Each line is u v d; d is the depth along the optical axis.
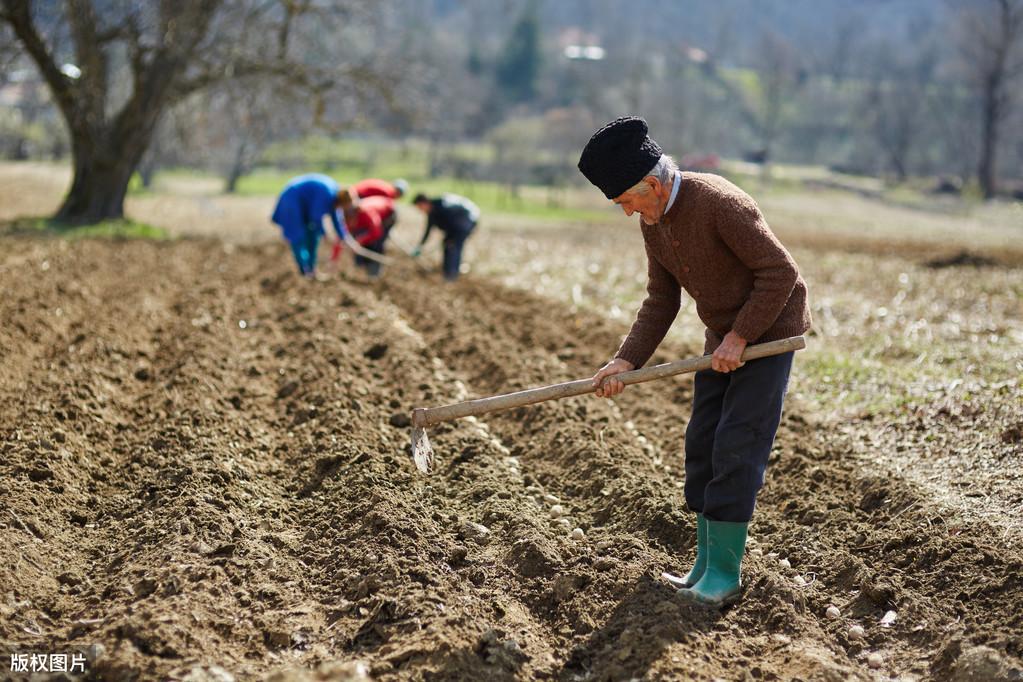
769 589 4.11
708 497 3.99
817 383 7.56
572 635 3.97
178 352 8.13
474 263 15.58
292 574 4.40
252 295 11.17
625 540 4.61
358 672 3.53
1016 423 5.80
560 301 11.48
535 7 118.12
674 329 9.70
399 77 23.72
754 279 3.89
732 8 188.62
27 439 5.71
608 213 45.44
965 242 20.09
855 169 74.56
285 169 63.69
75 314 9.59
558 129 63.97
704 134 68.69
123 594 4.10
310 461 5.78
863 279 13.64
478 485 5.40
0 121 47.53
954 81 88.50
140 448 5.85
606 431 6.25
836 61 121.25
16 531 4.57
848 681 3.54
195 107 24.92
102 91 21.80
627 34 138.50
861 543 4.66
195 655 3.68
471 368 8.18
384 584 4.20
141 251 15.38
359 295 10.78
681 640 3.76
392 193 12.78
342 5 22.80
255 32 22.36
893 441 6.07
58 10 20.14
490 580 4.38
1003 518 4.68
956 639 3.71
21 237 16.50
